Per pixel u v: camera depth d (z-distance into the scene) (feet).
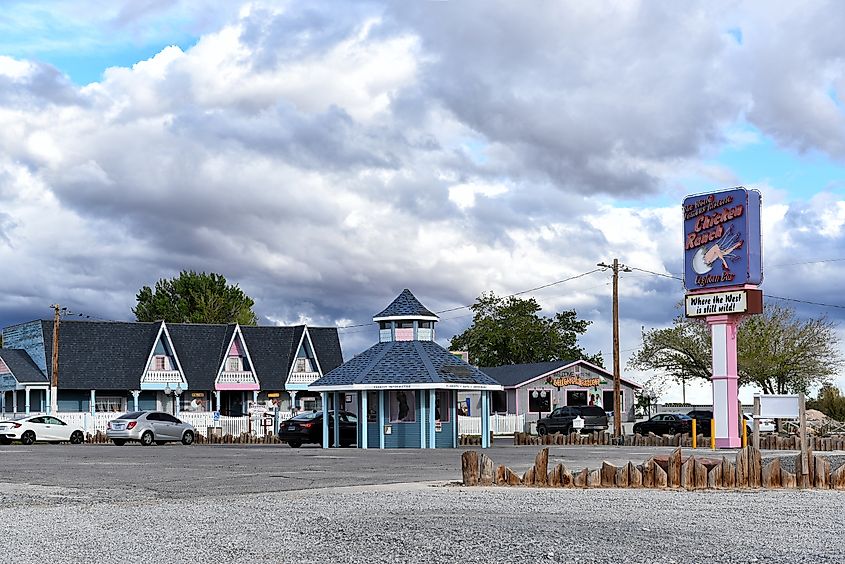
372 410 146.10
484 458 67.51
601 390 245.24
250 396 228.63
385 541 40.16
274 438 174.19
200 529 44.21
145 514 50.24
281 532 43.01
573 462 93.56
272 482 72.43
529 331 325.42
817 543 39.96
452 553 37.32
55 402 195.00
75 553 38.22
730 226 117.50
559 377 240.53
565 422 211.41
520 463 91.91
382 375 142.20
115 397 214.90
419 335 149.69
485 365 328.29
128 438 155.84
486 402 146.92
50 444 163.22
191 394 222.07
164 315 323.57
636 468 65.10
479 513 49.67
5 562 36.40
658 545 39.19
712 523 45.85
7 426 164.45
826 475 64.80
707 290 119.85
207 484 70.95
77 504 56.65
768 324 247.70
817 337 245.24
